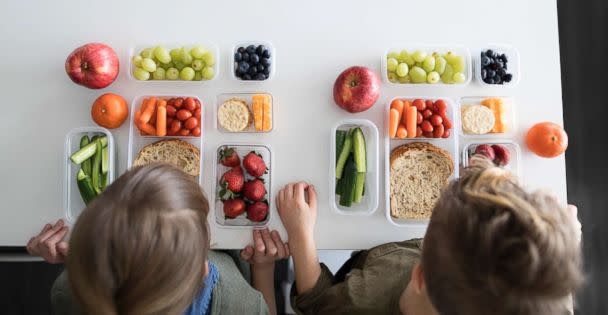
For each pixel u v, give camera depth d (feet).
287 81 3.79
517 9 3.89
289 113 3.76
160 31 3.83
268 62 3.66
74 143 3.73
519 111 3.84
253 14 3.83
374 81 3.57
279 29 3.83
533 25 3.88
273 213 3.68
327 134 3.76
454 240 2.06
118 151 3.74
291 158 3.74
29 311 4.90
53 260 3.58
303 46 3.82
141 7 3.83
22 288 4.91
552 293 1.90
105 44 3.80
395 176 3.70
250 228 3.62
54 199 3.70
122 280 2.11
